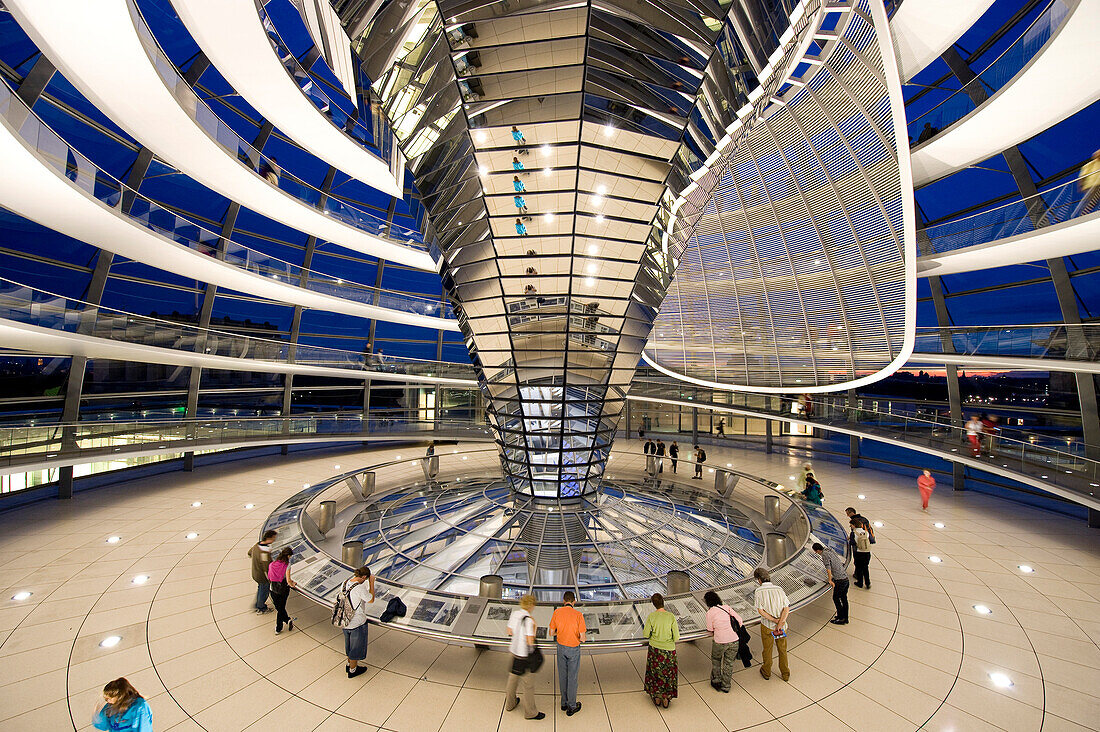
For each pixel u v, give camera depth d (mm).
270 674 7258
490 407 14594
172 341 16125
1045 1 13734
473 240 11664
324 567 9281
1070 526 14672
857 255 16531
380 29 9094
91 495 16719
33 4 8484
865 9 9914
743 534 13547
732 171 17953
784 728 6238
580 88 8984
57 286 17000
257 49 12508
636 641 7227
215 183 16344
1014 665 7641
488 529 12281
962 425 18578
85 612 8922
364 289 23672
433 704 6699
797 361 20422
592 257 11461
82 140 16656
